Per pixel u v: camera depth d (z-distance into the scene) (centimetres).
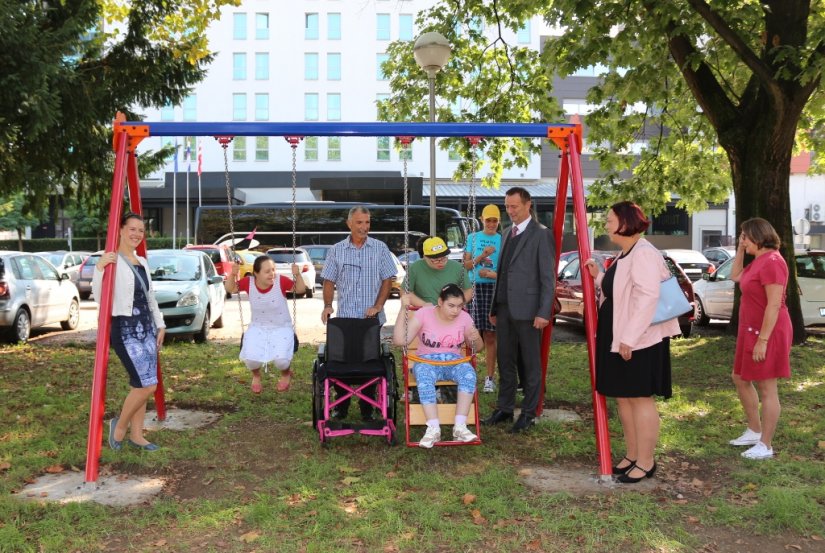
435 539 398
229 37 4647
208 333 1245
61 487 481
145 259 556
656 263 467
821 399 741
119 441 547
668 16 925
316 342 1222
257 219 2631
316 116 4697
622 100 1177
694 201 1479
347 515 430
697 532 410
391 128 572
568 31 1048
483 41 1398
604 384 486
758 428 575
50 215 1299
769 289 520
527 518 427
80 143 1072
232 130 566
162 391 660
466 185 4231
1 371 908
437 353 567
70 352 1074
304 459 541
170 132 564
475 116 1420
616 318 474
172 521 424
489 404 724
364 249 629
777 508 427
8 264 1189
